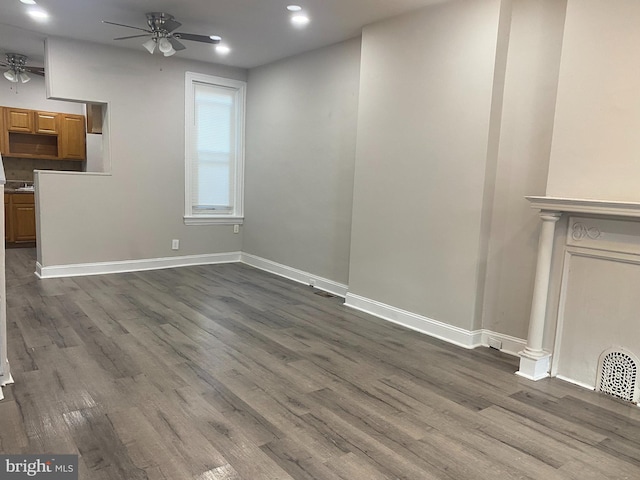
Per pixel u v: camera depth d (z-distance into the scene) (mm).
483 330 3617
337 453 2117
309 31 4465
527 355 3051
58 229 5203
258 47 5105
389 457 2104
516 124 3318
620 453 2213
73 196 5258
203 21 4289
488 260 3543
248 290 5059
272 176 5930
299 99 5391
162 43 4117
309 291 5109
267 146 5992
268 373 2953
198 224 6219
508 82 3342
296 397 2645
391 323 4098
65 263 5293
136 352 3191
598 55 2734
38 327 3604
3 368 2621
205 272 5859
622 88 2648
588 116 2803
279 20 4188
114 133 5434
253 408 2494
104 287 4891
